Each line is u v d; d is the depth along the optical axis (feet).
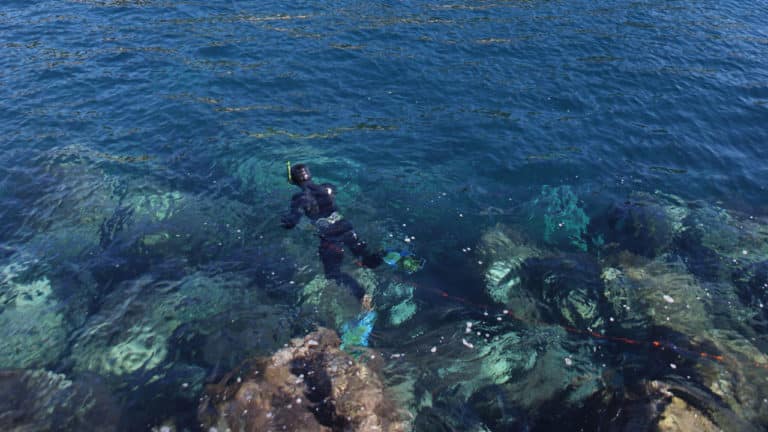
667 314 17.98
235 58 37.52
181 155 26.86
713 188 25.75
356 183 25.17
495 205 24.17
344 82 34.91
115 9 45.60
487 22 45.01
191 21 43.55
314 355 15.42
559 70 36.88
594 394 15.14
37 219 22.06
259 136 28.71
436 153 27.84
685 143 29.22
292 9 46.96
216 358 16.17
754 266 20.43
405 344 16.98
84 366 15.79
